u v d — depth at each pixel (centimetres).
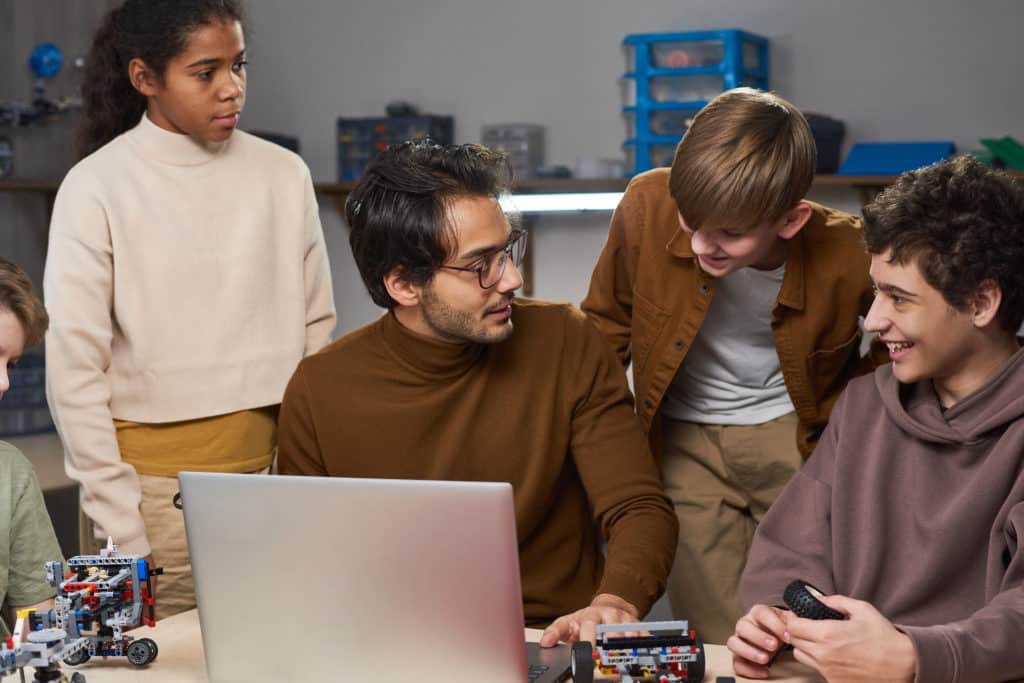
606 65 355
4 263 148
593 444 163
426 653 120
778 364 192
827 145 322
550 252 369
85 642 135
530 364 162
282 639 125
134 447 195
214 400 195
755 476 197
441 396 159
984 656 120
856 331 186
